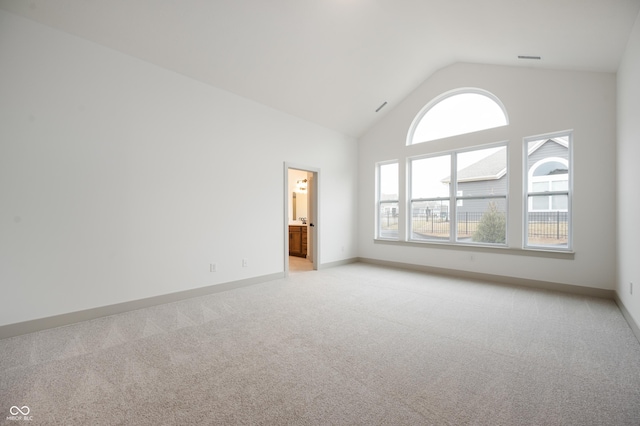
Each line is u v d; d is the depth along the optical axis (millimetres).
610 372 1927
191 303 3400
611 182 3508
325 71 4121
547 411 1538
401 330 2619
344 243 5977
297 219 7898
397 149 5633
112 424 1444
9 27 2443
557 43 3209
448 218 5086
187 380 1823
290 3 2967
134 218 3156
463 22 3355
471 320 2863
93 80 2883
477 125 4688
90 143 2865
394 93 5199
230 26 3068
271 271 4547
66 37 2727
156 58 3242
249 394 1682
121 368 1964
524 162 4223
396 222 5840
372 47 3906
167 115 3410
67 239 2736
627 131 2869
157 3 2662
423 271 5234
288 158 4828
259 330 2609
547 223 4074
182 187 3539
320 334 2525
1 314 2416
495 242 4555
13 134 2463
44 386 1756
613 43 2879
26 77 2521
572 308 3203
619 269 3256
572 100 3768
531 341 2398
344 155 5949
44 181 2611
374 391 1716
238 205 4117
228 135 4004
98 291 2916
